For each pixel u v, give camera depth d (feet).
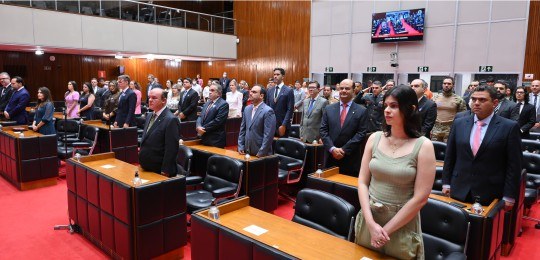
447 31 33.99
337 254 6.05
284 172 15.20
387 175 5.71
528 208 14.19
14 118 21.26
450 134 10.02
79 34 34.60
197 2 59.26
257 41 48.47
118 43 37.65
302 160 15.47
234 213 7.93
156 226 9.93
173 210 10.34
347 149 12.69
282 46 46.06
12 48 34.91
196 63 56.24
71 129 22.76
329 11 41.68
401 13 35.86
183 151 13.64
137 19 39.29
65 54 43.06
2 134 17.83
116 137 20.89
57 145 18.83
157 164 11.22
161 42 41.57
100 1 36.06
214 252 7.23
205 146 16.08
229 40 49.67
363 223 6.28
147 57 47.37
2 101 23.15
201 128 16.08
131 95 21.53
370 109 18.33
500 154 9.18
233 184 12.28
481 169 9.30
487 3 31.76
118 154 21.11
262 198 13.58
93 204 11.03
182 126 23.84
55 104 39.65
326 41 42.27
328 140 13.20
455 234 7.55
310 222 8.05
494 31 31.58
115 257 10.57
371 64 39.01
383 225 5.77
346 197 10.53
